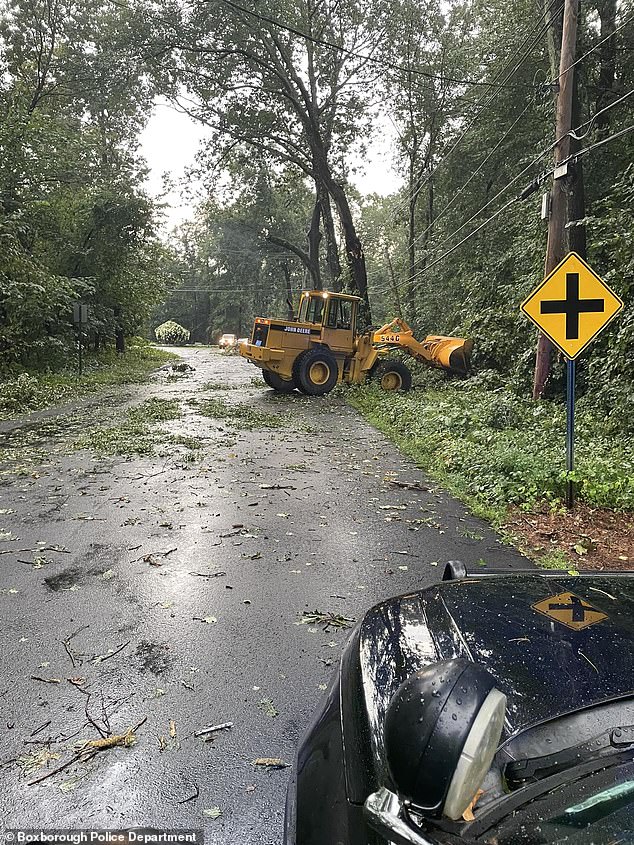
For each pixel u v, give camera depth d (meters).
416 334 30.17
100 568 5.51
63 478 8.81
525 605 2.34
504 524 7.00
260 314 83.88
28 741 3.20
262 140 33.19
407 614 2.39
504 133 24.03
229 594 5.00
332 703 2.18
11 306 20.91
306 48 30.33
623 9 17.12
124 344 39.94
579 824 1.37
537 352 14.80
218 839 2.59
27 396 16.86
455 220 29.02
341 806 1.72
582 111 19.09
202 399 18.73
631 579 2.71
